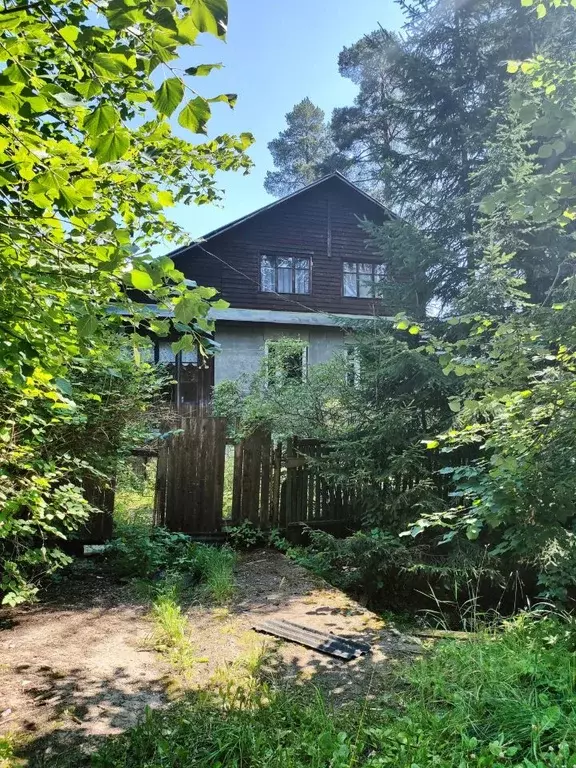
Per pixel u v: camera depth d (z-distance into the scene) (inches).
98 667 118.9
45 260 70.7
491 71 368.5
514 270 242.2
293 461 245.8
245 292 592.4
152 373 237.1
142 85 71.5
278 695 103.3
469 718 92.2
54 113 89.0
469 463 229.3
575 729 83.4
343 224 633.6
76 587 177.3
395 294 290.2
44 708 100.8
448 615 211.5
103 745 89.1
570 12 271.3
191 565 196.2
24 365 80.4
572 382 108.3
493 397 112.0
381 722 95.1
